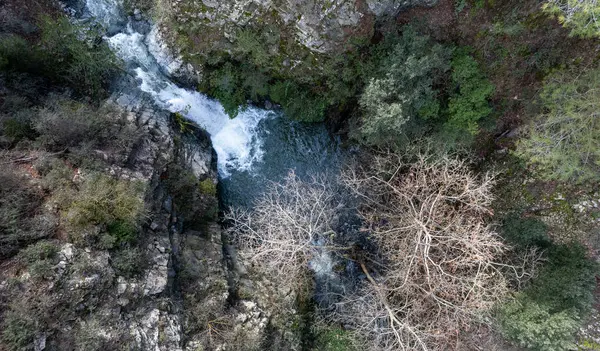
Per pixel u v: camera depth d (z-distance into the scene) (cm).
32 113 1110
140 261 1032
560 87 1037
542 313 1180
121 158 1142
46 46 1280
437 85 1227
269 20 1195
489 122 1270
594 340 1270
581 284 1195
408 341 1153
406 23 1188
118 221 1007
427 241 1138
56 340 850
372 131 1190
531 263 1263
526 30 1105
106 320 920
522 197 1327
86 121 1120
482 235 1167
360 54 1231
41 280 868
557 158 1038
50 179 981
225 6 1195
